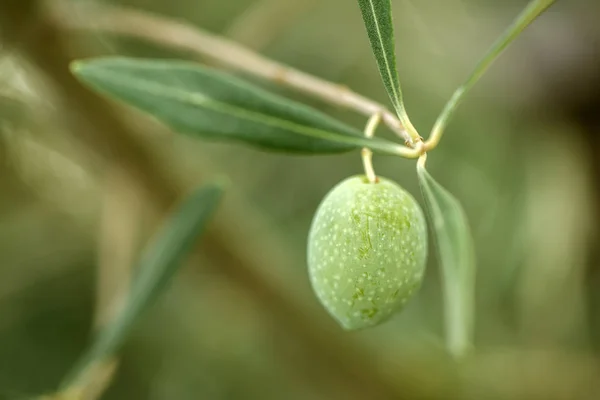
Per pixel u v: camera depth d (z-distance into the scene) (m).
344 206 0.24
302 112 0.25
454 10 0.46
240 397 0.50
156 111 0.25
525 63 0.41
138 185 0.38
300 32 0.46
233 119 0.25
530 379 0.47
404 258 0.24
